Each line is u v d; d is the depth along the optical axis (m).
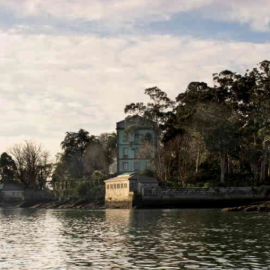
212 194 117.19
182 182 126.06
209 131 120.62
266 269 32.44
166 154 134.25
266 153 123.75
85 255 38.41
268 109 123.81
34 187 182.12
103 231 56.84
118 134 158.12
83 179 168.88
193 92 144.50
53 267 33.81
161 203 116.62
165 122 137.38
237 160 135.50
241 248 41.12
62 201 156.50
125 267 33.44
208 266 33.50
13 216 95.44
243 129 125.69
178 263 34.62
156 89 135.50
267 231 54.09
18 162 184.88
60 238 50.06
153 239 47.81
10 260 36.50
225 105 137.25
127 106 134.25
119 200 126.25
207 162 136.38
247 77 144.00
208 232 53.59
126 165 156.75
